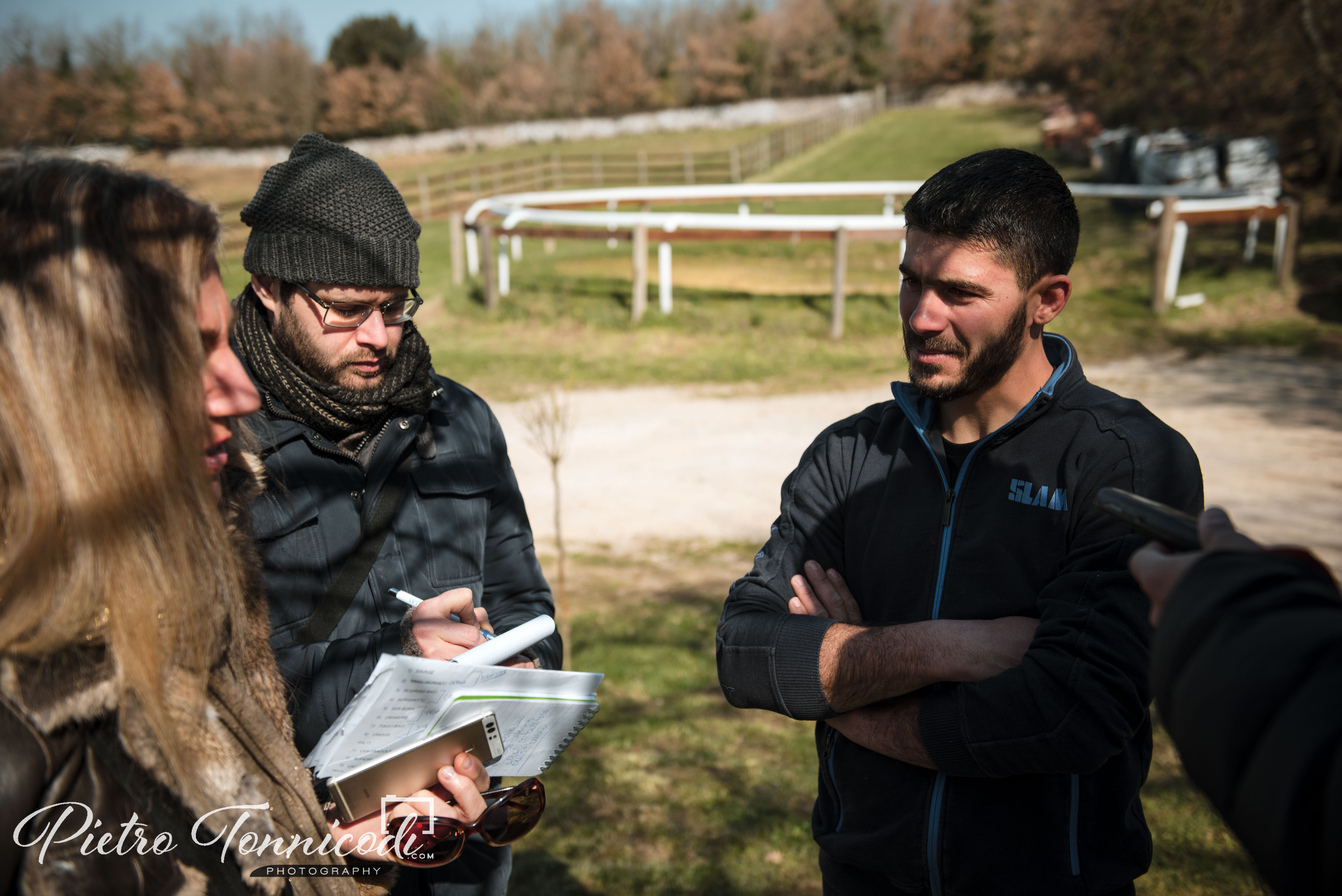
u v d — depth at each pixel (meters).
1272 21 15.82
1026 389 1.44
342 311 1.55
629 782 3.78
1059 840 1.39
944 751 1.35
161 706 0.86
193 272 0.91
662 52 68.50
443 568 1.73
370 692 1.17
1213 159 18.38
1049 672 1.28
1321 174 18.95
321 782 1.39
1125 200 19.75
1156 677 0.74
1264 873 0.64
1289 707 0.63
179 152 59.66
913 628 1.42
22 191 0.83
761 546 6.99
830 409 10.63
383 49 64.88
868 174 29.61
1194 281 14.31
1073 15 27.61
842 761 1.56
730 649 1.59
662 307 14.16
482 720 1.29
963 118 43.59
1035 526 1.42
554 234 14.41
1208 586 0.72
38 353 0.81
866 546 1.60
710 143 52.34
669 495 8.30
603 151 51.06
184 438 0.89
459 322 14.79
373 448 1.67
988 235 1.33
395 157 61.25
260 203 1.53
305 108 62.75
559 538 4.57
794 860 3.23
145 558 0.85
